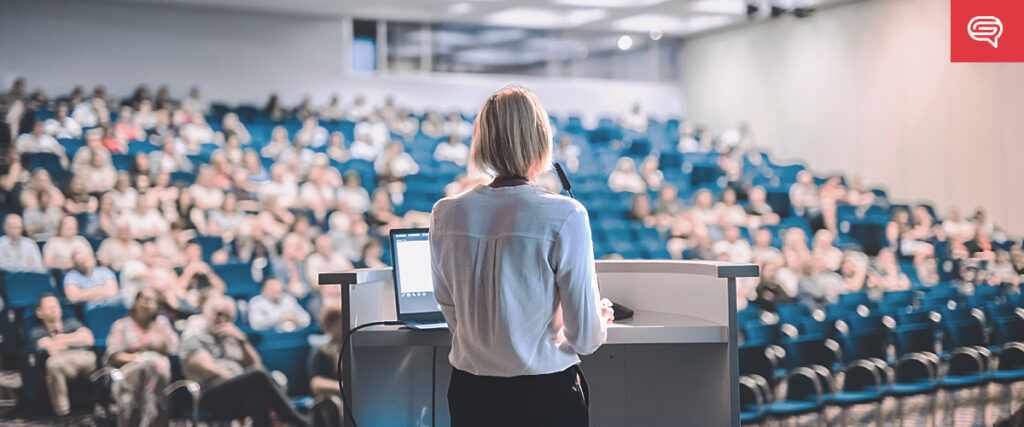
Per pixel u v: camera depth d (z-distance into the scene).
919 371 5.03
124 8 11.55
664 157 11.79
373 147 11.08
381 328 2.21
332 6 11.80
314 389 4.16
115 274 6.48
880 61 11.24
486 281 1.75
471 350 1.78
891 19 11.09
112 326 4.87
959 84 10.30
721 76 13.77
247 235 7.14
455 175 10.31
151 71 11.67
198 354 4.47
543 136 1.80
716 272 2.14
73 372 4.94
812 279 7.21
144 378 4.24
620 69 13.96
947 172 10.45
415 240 2.28
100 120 10.06
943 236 8.87
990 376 5.01
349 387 2.15
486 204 1.78
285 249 6.71
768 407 4.39
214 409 4.13
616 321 2.25
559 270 1.71
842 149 11.79
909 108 10.88
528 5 11.78
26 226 7.04
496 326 1.73
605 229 8.67
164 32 11.74
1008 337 5.33
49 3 11.23
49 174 8.18
